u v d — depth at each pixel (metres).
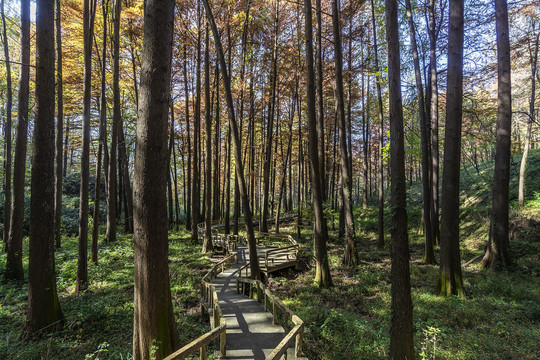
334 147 22.73
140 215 4.25
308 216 20.36
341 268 11.80
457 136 8.35
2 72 15.38
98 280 9.83
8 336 5.84
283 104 23.52
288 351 5.20
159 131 4.28
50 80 6.32
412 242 16.30
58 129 13.45
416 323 6.25
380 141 15.48
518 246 11.43
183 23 15.32
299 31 17.58
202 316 7.57
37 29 6.11
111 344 5.71
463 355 4.84
